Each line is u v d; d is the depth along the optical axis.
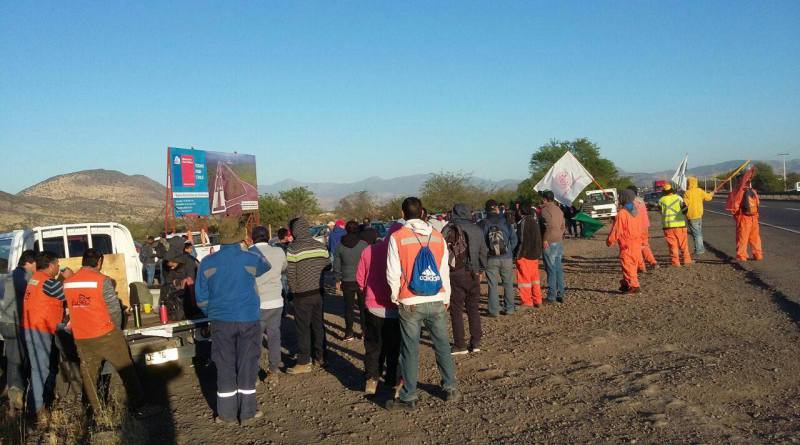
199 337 7.32
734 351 7.20
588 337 8.35
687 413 5.32
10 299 6.92
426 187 64.88
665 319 9.16
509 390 6.41
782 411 5.26
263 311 7.20
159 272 15.38
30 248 8.23
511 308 10.37
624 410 5.53
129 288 8.68
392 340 6.61
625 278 11.50
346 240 9.33
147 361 7.02
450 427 5.52
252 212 29.11
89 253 6.39
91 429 5.93
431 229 5.99
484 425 5.50
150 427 6.02
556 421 5.43
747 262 14.36
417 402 6.17
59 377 7.21
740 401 5.58
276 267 7.31
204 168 23.78
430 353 8.20
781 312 9.11
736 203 14.58
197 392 7.25
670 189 14.61
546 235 11.01
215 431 5.84
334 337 9.83
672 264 14.62
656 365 6.87
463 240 7.89
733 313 9.29
